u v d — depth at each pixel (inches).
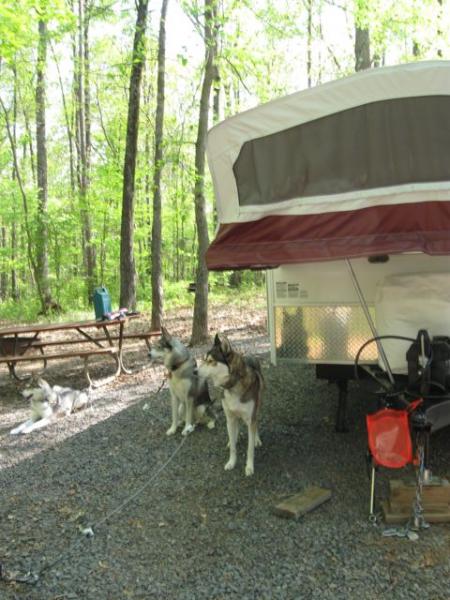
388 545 109.5
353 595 93.5
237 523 123.2
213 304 570.9
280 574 101.4
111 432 198.1
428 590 93.7
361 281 157.9
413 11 342.0
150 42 423.5
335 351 163.2
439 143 124.6
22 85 623.5
